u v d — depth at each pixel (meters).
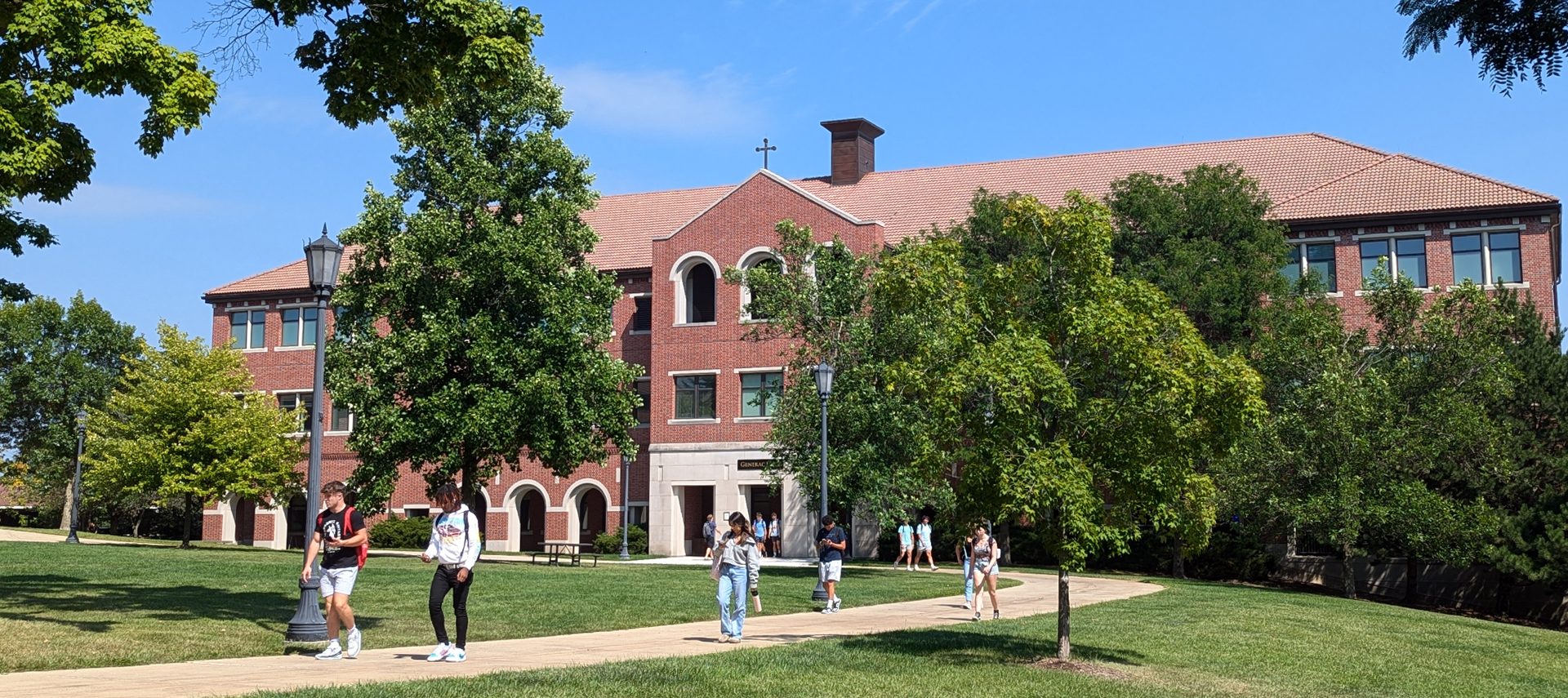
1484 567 36.03
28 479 63.16
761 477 44.16
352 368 32.75
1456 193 41.22
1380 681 14.84
